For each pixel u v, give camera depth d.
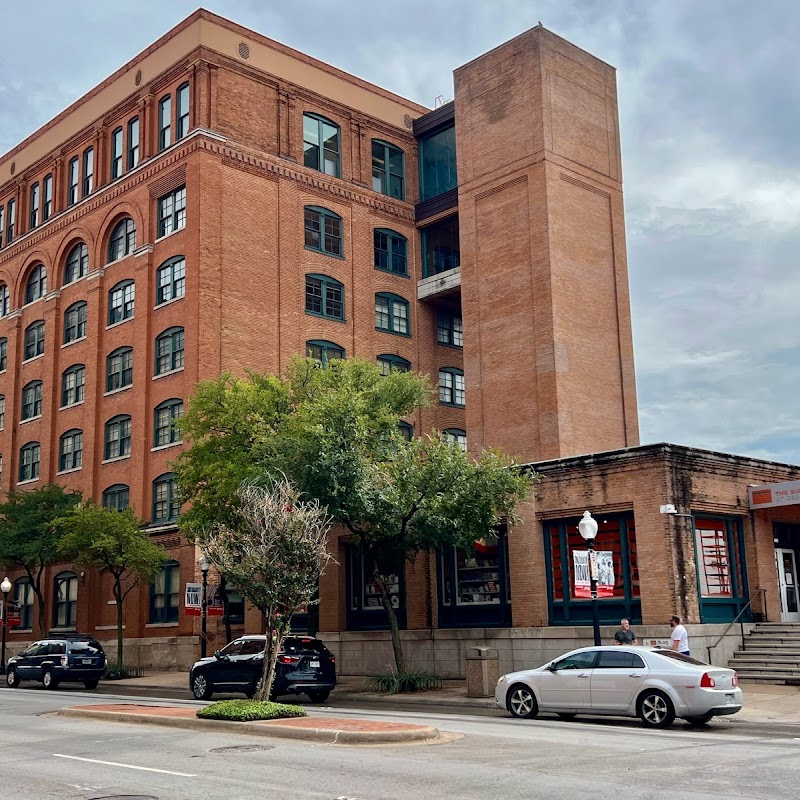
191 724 18.47
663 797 10.52
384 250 50.44
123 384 46.25
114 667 37.78
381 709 23.12
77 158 51.84
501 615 31.12
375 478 27.31
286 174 46.47
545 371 40.19
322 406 27.39
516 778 11.91
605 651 19.22
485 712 22.03
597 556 24.42
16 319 54.59
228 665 25.16
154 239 45.47
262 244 44.84
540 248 41.16
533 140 42.22
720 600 28.34
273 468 27.05
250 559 19.41
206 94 44.16
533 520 30.23
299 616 37.00
